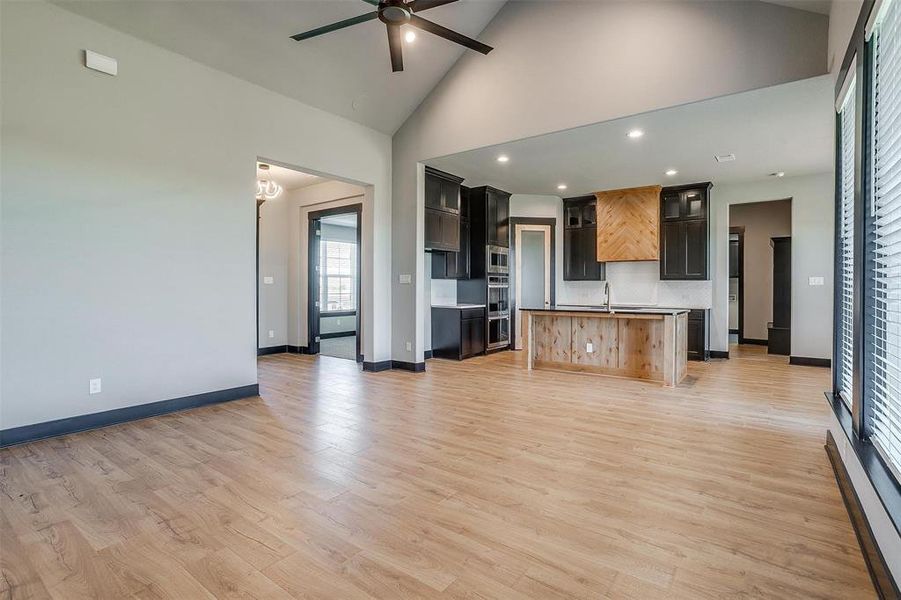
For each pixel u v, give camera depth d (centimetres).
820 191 636
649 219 734
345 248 1101
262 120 460
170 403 397
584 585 170
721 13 370
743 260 905
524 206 820
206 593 165
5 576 175
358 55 468
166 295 393
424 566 182
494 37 497
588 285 829
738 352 784
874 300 215
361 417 388
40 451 304
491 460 292
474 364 663
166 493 244
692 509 228
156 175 384
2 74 308
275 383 528
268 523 214
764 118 421
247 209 450
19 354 318
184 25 379
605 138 480
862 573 177
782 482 260
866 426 216
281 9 398
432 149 562
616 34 419
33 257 322
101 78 352
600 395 467
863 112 218
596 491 248
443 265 725
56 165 331
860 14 222
